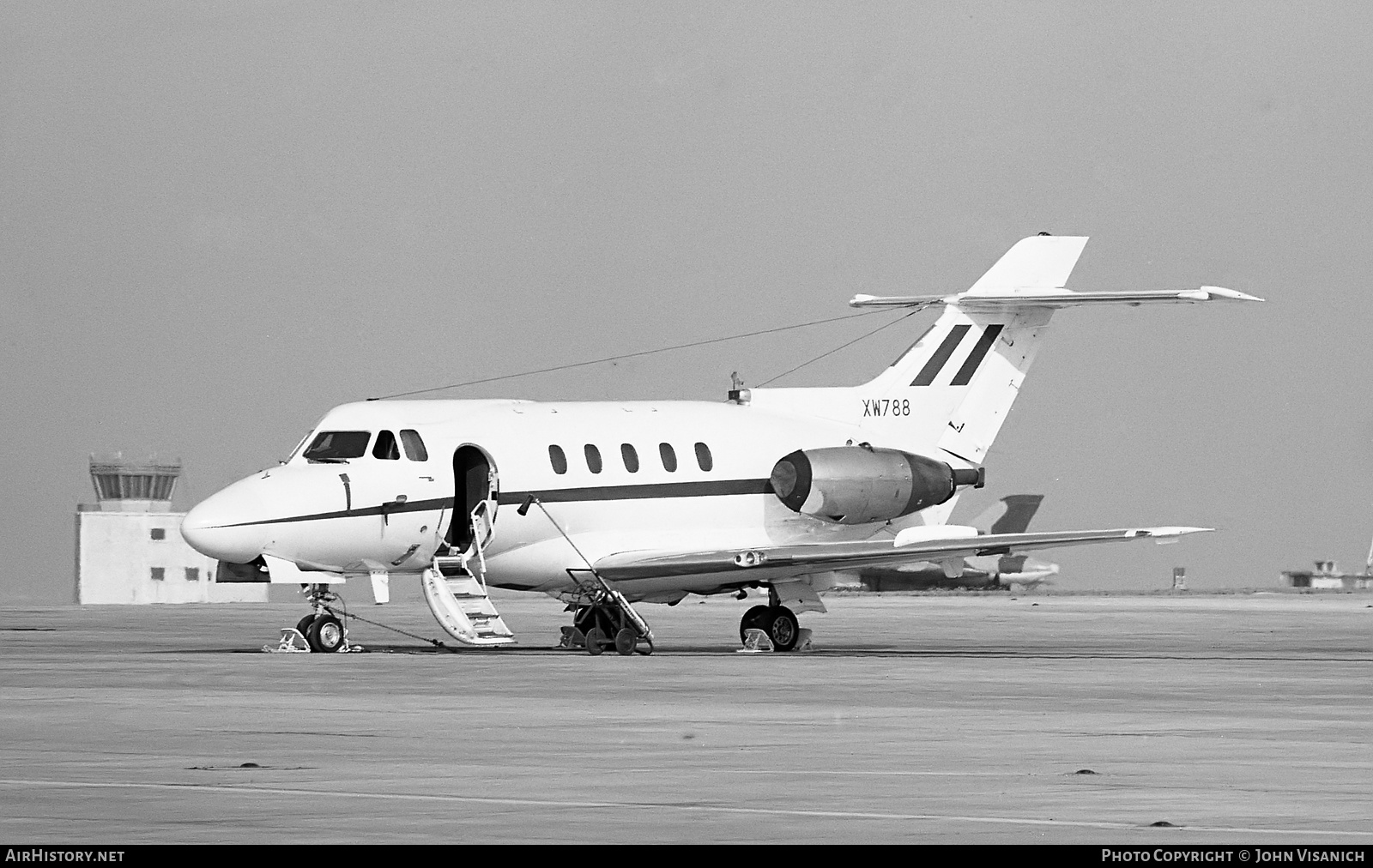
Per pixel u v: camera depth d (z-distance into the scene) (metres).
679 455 152.12
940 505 163.50
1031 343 166.62
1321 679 115.12
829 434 159.75
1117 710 91.62
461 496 143.62
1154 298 155.38
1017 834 53.59
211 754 71.75
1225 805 59.19
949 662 131.75
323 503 136.62
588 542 148.00
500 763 69.19
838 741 76.88
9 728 81.25
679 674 115.94
